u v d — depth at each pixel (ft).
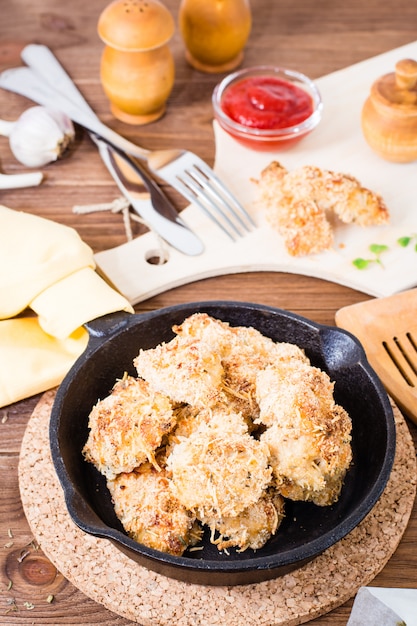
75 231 2.12
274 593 1.69
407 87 2.27
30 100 2.56
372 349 1.98
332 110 2.50
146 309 2.11
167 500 1.66
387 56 2.64
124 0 2.37
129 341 1.86
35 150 2.34
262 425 1.79
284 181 2.20
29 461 1.84
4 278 1.99
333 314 2.10
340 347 1.82
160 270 2.15
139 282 2.12
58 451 1.63
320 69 2.65
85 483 1.75
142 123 2.50
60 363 1.95
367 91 2.55
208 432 1.66
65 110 2.42
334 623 1.69
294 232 2.14
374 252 2.17
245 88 2.44
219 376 1.76
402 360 1.96
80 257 2.02
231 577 1.59
